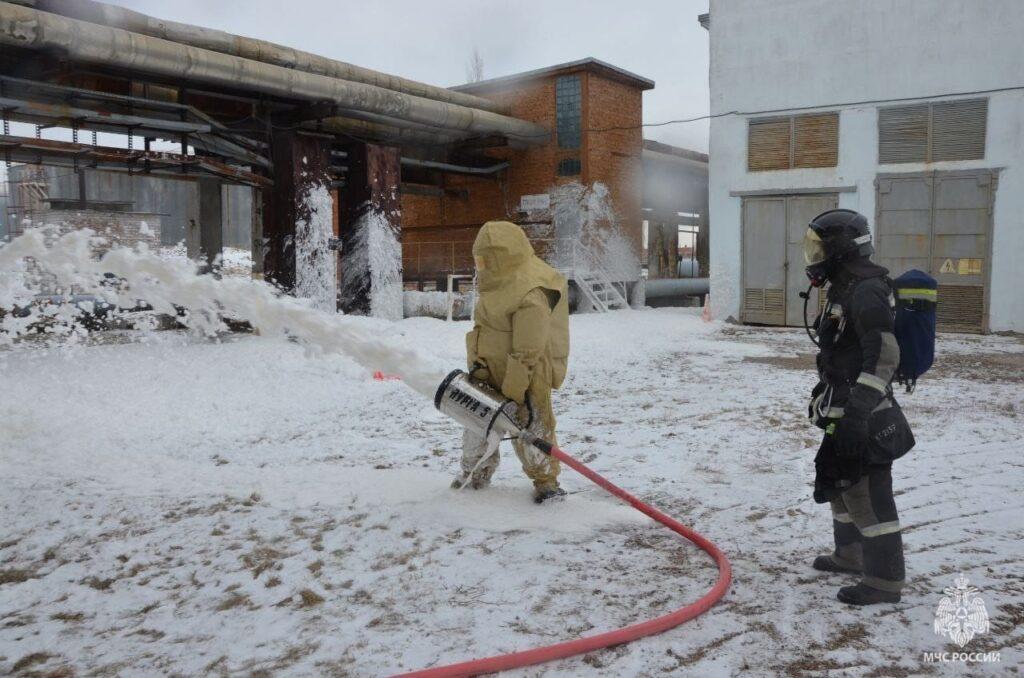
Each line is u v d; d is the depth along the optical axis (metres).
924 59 15.98
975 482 5.15
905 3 16.05
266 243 14.48
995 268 15.61
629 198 22.17
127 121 11.34
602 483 4.26
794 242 17.64
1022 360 11.81
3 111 10.59
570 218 20.69
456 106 17.30
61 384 8.85
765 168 17.91
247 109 14.40
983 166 15.60
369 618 3.30
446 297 17.78
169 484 5.40
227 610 3.44
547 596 3.48
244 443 6.70
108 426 7.12
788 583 3.60
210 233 15.22
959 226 15.92
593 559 3.91
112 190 19.00
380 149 16.25
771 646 2.98
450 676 2.78
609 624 3.19
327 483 5.29
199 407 8.04
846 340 3.38
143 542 4.30
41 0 10.23
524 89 21.22
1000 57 15.27
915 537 4.14
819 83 17.09
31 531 4.54
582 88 20.31
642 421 7.39
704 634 3.09
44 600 3.62
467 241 22.55
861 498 3.32
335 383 9.38
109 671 2.93
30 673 2.93
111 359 10.55
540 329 4.34
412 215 23.70
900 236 16.52
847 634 3.07
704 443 6.39
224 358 10.70
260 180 13.81
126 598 3.60
